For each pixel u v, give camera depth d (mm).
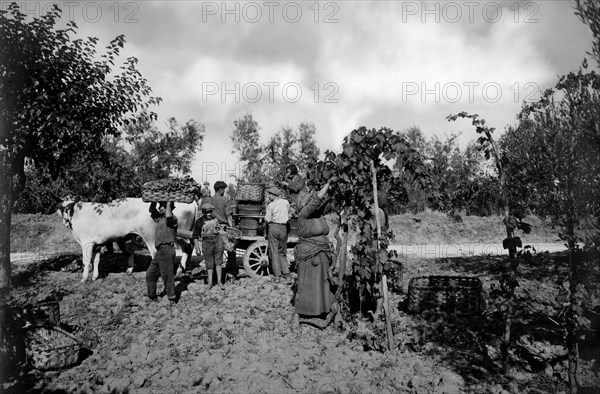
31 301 7402
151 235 10492
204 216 9250
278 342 6293
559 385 5254
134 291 9266
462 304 7281
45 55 9406
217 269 9289
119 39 10453
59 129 9430
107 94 10680
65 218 10414
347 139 6191
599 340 6004
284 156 24547
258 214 10789
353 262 6641
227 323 7133
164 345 6375
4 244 9453
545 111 5035
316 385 5125
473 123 5551
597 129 4488
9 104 8969
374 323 6953
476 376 5441
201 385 5199
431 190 6215
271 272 10609
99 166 13867
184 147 24281
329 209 6938
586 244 4844
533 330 6684
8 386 5109
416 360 5773
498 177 5668
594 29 4410
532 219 21125
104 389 5203
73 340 6035
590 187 4723
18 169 9797
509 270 5574
